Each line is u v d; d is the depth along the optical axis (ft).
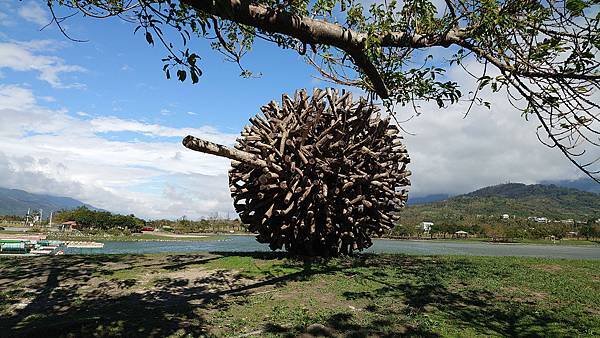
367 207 44.60
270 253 49.93
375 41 13.64
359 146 43.01
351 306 26.05
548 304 28.27
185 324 21.89
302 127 40.04
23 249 79.71
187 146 22.79
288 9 14.05
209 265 40.68
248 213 43.32
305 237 43.55
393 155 46.73
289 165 39.29
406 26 15.72
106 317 22.94
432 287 31.83
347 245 47.75
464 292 30.76
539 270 42.19
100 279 33.53
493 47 13.92
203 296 28.60
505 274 39.04
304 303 26.68
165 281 33.17
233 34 21.63
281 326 21.68
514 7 13.79
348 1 18.67
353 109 43.14
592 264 47.50
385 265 43.01
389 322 22.56
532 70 12.96
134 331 20.58
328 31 12.89
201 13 12.97
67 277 33.94
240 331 20.95
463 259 50.26
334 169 41.57
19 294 28.25
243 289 30.91
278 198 40.86
